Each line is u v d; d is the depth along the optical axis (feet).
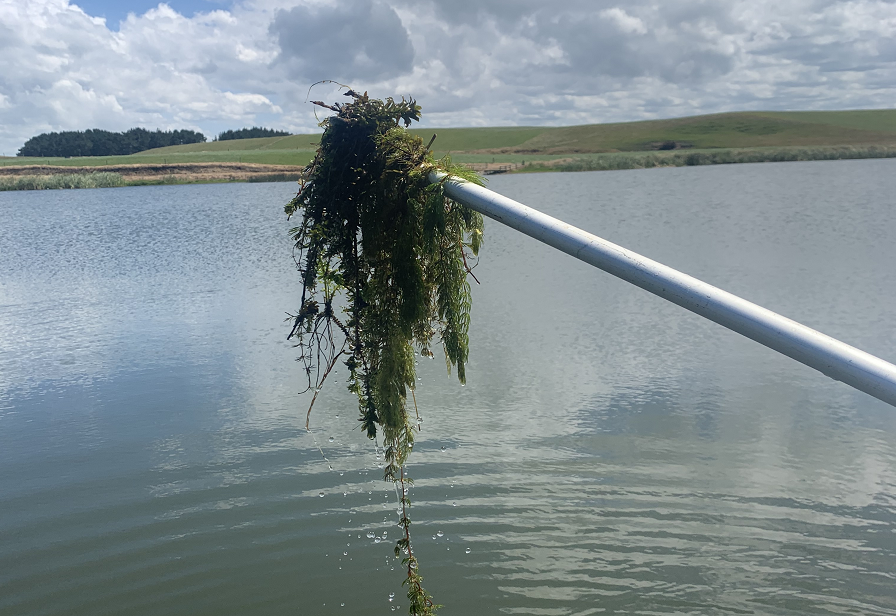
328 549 14.76
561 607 12.87
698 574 13.67
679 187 117.60
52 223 82.58
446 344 9.09
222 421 20.68
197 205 104.27
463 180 7.90
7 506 16.47
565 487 16.75
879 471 17.16
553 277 39.70
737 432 19.31
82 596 13.44
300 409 21.53
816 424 19.71
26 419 21.11
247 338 28.76
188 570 14.19
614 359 25.23
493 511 15.87
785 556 14.16
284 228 70.33
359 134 8.96
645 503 16.07
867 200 84.28
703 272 41.37
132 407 21.85
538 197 104.58
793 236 55.06
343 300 33.63
